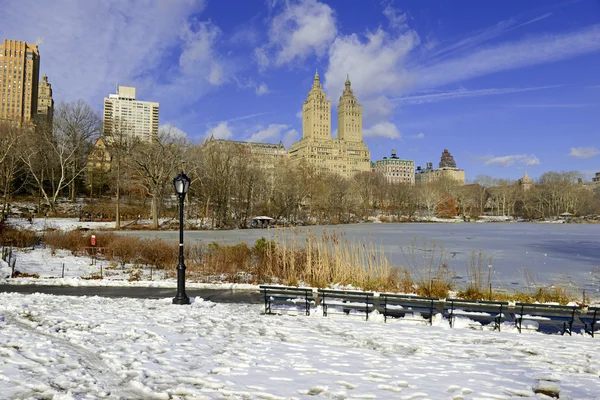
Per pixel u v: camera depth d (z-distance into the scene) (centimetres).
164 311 1327
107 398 653
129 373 763
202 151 7456
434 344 1009
